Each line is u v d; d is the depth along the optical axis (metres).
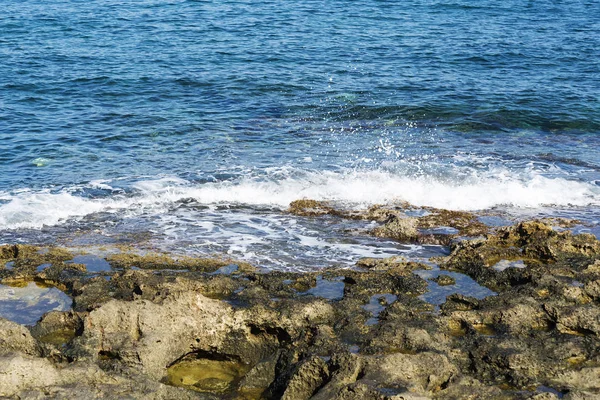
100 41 31.39
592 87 26.52
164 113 23.12
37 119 22.33
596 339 10.41
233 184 17.56
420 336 10.29
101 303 11.23
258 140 21.03
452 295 11.80
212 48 30.62
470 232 14.87
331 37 33.00
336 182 17.72
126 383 9.01
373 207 16.25
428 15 38.38
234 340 10.84
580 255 13.27
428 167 18.92
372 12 38.56
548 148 20.81
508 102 24.62
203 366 10.77
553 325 10.88
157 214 15.95
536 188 17.50
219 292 11.97
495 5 41.41
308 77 27.11
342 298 11.77
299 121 22.80
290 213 16.03
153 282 11.94
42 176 18.12
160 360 10.07
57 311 11.13
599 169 19.06
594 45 32.72
